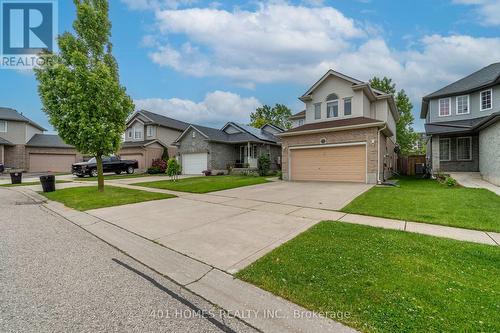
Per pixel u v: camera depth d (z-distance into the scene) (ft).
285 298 9.38
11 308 8.79
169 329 7.78
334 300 8.98
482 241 14.85
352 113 55.52
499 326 7.38
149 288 10.40
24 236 17.47
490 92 54.13
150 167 84.48
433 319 7.75
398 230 16.94
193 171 80.33
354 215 21.61
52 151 97.19
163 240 16.33
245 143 80.84
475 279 10.24
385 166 51.98
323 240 15.02
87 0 38.01
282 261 12.28
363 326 7.64
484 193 30.89
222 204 27.94
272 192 35.58
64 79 33.42
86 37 37.19
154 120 95.09
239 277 11.07
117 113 37.76
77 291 10.05
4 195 37.55
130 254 14.23
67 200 31.71
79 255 14.01
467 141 54.03
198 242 15.71
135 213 24.35
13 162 88.84
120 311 8.71
